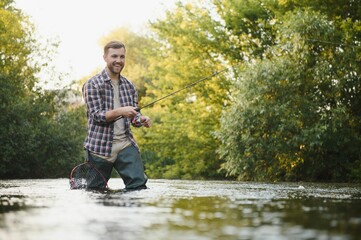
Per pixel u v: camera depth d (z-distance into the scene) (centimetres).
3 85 1953
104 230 149
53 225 162
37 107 2139
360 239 127
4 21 2342
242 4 1869
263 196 349
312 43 1266
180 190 470
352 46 1257
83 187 503
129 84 542
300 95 1270
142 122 513
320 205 251
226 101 1983
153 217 185
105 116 502
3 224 164
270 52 1399
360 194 394
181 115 2134
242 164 1302
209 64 2038
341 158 1322
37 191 439
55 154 2084
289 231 145
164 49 2152
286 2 1620
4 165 1900
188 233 142
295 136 1211
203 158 2100
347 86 1237
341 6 1556
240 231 146
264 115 1255
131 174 505
